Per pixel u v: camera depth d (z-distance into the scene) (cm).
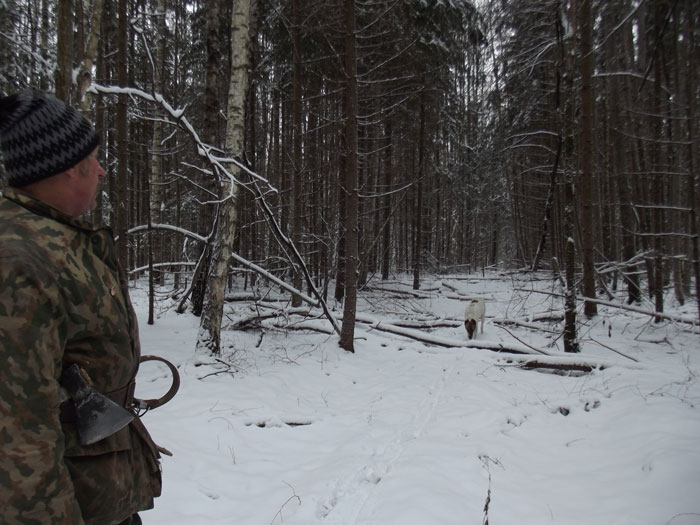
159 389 638
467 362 855
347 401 673
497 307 1571
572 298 864
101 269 145
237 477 432
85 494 137
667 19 529
